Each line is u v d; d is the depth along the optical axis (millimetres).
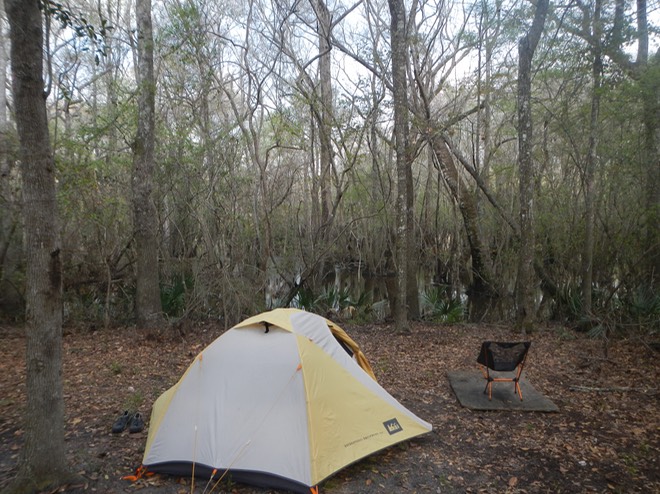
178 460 4270
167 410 4695
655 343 8703
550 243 13250
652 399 6227
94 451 4762
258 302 11656
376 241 23094
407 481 4250
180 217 12336
